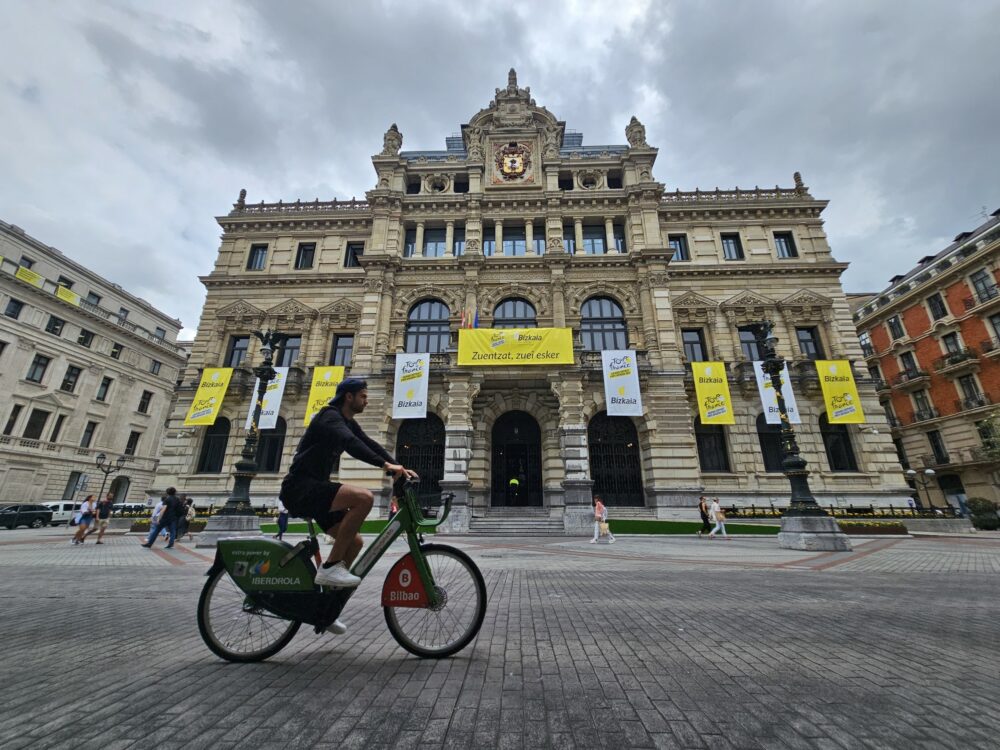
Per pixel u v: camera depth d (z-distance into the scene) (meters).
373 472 24.58
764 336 15.73
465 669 3.36
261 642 3.62
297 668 3.36
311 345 28.75
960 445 35.12
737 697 2.86
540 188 31.12
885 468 25.20
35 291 38.91
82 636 4.28
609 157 31.67
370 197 30.19
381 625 4.70
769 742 2.30
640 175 30.86
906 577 8.22
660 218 31.38
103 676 3.18
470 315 27.12
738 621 4.90
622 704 2.75
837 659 3.62
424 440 26.11
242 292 30.31
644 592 6.71
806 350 28.48
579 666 3.44
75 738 2.29
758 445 25.73
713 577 8.24
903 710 2.66
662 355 26.06
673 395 25.19
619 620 4.94
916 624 4.79
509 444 27.20
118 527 23.16
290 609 3.53
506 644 4.02
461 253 30.53
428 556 3.79
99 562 10.48
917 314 38.78
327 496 3.51
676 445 24.39
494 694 2.90
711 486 25.12
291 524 22.92
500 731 2.41
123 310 48.59
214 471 26.55
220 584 3.64
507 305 28.67
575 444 23.22
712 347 28.19
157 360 49.81
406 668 3.36
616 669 3.38
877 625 4.74
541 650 3.84
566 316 27.62
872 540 17.36
